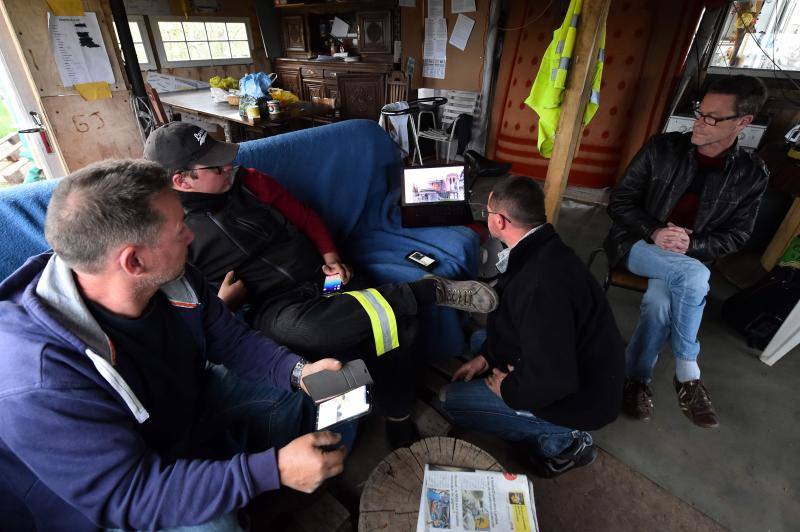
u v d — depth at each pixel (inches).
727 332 81.9
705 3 111.1
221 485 28.8
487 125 157.9
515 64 143.3
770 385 69.9
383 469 40.6
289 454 30.3
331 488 52.0
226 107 155.1
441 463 40.9
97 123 91.6
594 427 45.4
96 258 26.0
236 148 54.5
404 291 55.6
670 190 69.3
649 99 126.7
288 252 59.1
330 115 177.5
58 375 25.4
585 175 142.4
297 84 203.8
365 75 159.8
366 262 72.5
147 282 29.1
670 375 71.8
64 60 83.1
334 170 77.9
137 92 99.1
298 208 65.6
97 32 86.4
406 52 150.4
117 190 25.5
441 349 68.6
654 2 117.6
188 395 38.4
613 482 54.6
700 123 61.8
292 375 41.4
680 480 55.0
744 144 113.0
